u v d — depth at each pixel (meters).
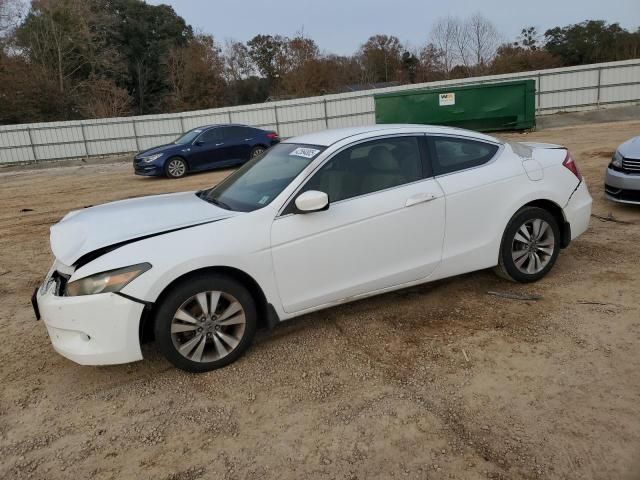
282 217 3.55
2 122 36.97
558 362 3.32
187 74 49.59
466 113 21.30
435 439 2.68
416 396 3.07
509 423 2.77
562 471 2.41
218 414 3.02
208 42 54.41
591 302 4.13
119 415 3.07
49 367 3.70
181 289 3.26
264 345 3.78
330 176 3.75
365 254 3.77
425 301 4.38
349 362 3.49
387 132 4.04
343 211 3.68
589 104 27.30
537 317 3.95
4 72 37.88
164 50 54.00
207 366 3.43
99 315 3.11
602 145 14.03
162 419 3.00
